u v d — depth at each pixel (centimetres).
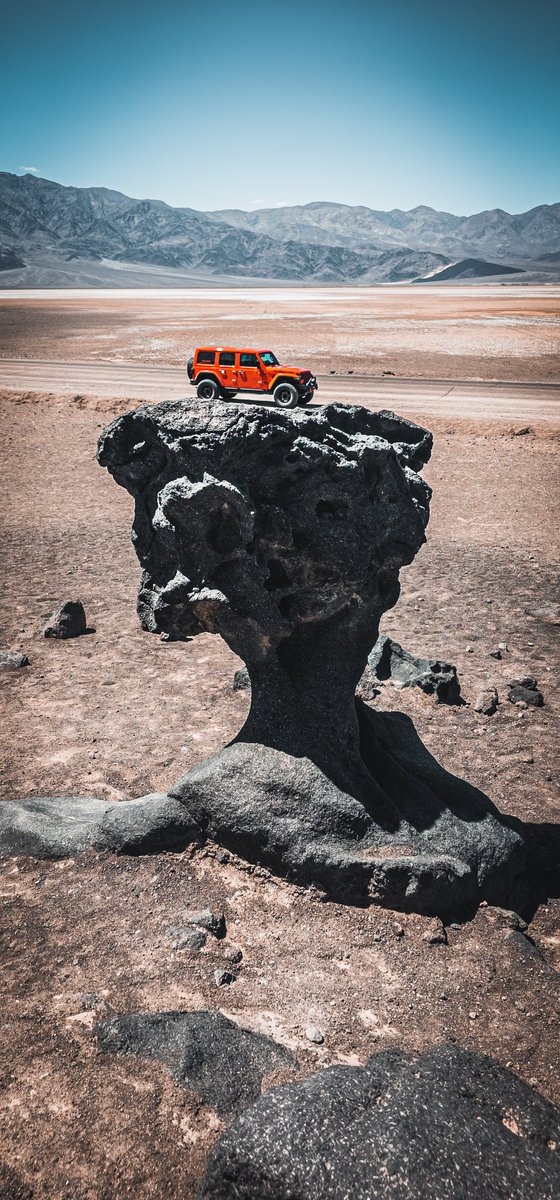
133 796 724
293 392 2931
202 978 473
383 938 517
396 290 19138
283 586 572
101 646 1119
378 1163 339
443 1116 362
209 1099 384
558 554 1593
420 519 614
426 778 638
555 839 683
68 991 457
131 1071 397
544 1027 454
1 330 6419
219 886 557
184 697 955
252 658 602
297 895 550
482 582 1427
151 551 600
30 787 735
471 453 2469
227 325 6275
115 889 550
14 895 544
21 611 1252
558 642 1167
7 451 2477
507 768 820
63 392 3366
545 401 3142
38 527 1733
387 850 552
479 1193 330
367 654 625
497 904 589
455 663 1093
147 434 573
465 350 4609
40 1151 356
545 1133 362
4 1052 410
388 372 3828
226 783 579
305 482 547
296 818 558
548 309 8169
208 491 524
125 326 6538
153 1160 354
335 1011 457
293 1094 370
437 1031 446
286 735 593
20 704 931
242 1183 339
